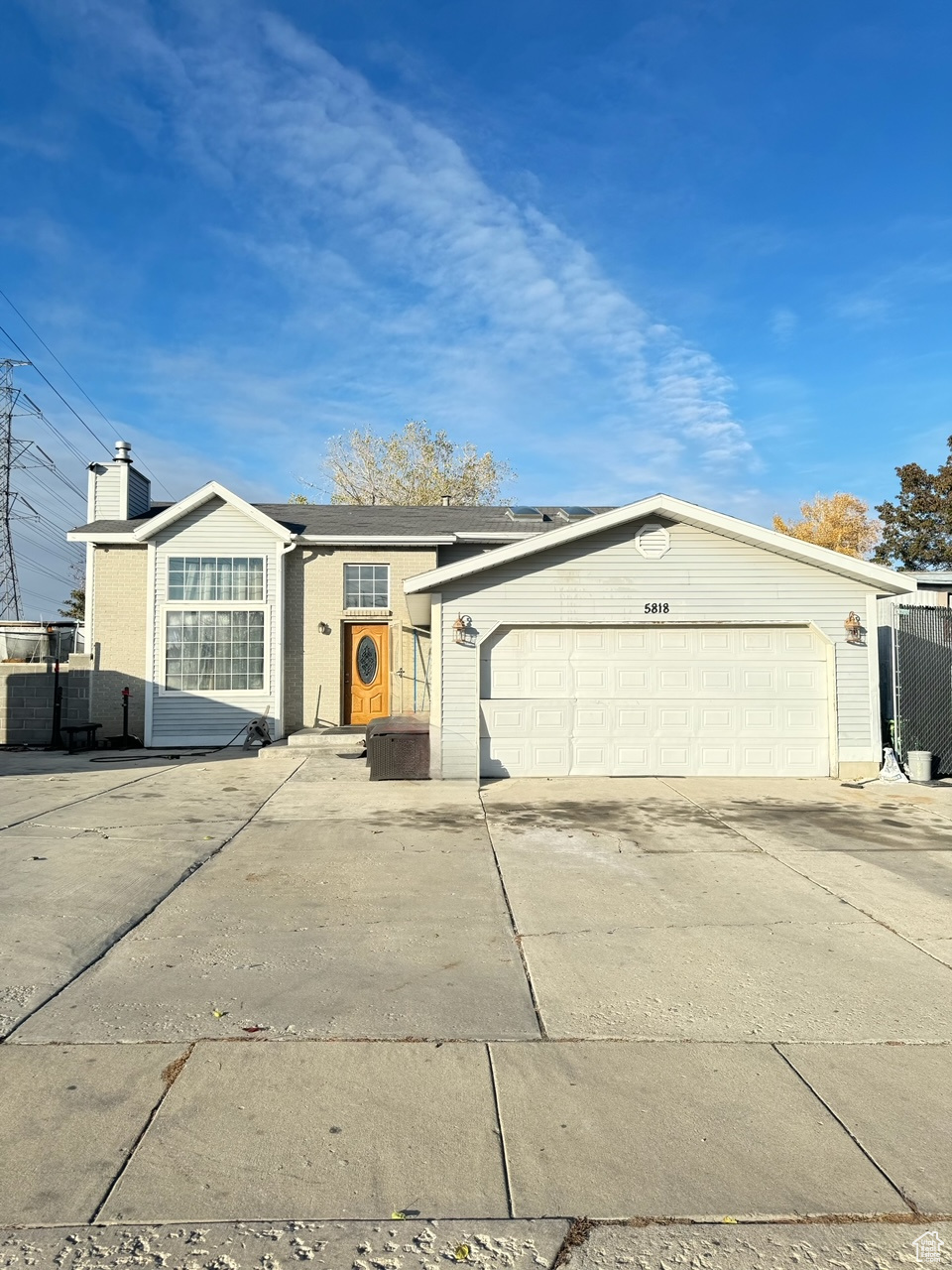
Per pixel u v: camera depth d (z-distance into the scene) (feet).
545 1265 8.29
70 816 29.50
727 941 17.20
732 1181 9.54
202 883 21.21
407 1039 12.87
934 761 38.40
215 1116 10.73
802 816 29.91
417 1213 9.00
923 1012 13.92
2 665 53.26
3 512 115.24
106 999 14.23
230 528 52.80
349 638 54.08
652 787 35.76
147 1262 8.25
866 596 38.45
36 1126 10.47
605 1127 10.57
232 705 52.16
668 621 38.32
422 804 32.01
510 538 54.39
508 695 38.42
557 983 15.02
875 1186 9.46
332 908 19.26
